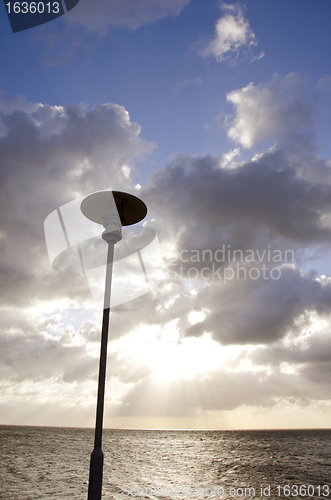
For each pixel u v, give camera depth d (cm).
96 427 464
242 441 8888
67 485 1817
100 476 441
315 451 5719
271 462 3797
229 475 2686
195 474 2711
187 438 9962
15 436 8000
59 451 4575
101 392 476
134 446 6762
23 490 1622
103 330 498
